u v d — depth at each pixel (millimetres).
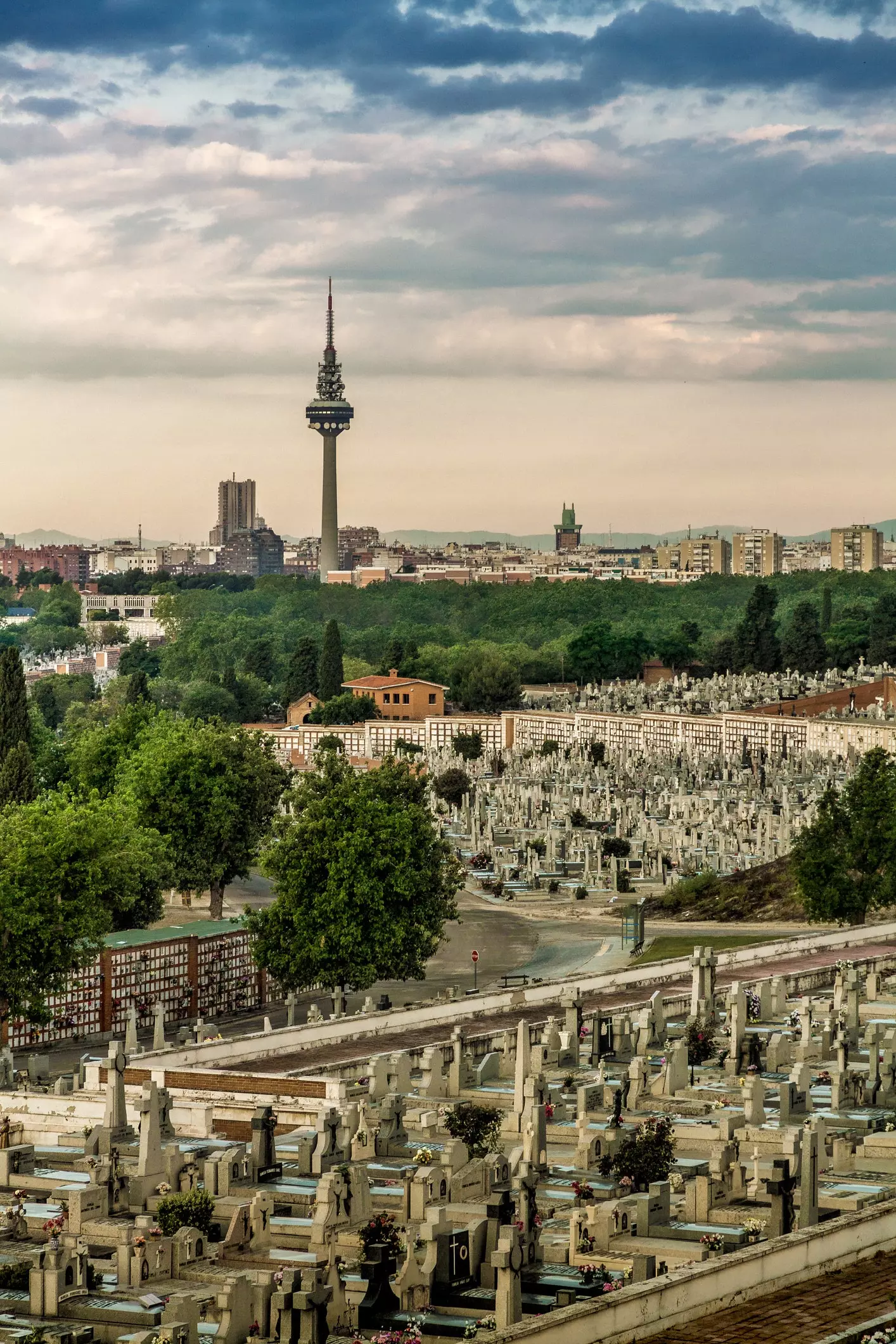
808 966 138625
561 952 174375
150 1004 147125
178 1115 97062
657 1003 112062
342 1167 75625
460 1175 78250
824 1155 80062
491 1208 71000
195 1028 127938
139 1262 69812
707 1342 56219
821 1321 58000
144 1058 107500
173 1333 61031
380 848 148625
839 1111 93688
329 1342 62406
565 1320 55375
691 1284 58406
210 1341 62406
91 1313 65125
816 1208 71188
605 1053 107375
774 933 175750
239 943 155125
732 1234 69938
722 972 136125
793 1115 92375
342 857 147750
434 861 154125
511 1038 104500
